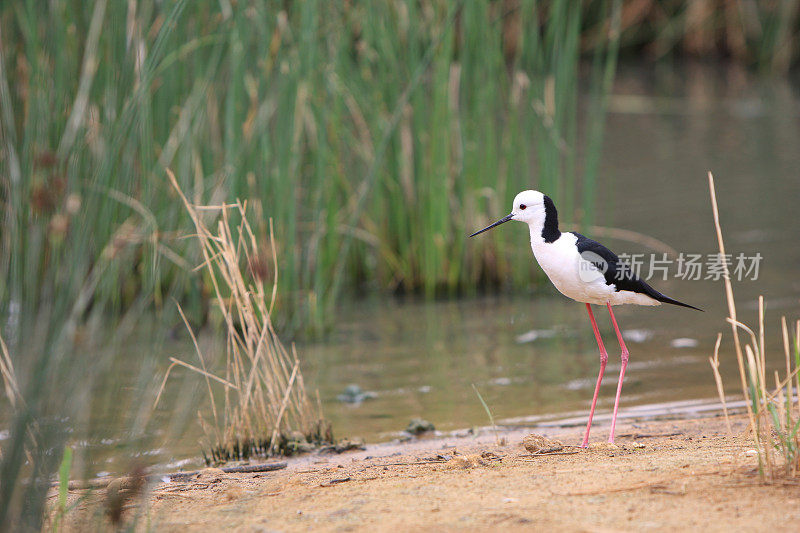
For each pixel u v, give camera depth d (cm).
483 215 1438
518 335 1232
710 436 788
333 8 1284
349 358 1152
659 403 952
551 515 520
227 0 1195
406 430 895
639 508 523
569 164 1434
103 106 1245
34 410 508
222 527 539
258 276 887
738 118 2692
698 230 1650
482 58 1376
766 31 3394
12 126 1199
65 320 534
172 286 1300
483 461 686
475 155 1407
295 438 870
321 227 1283
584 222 1439
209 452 838
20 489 523
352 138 1381
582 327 1260
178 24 1211
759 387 634
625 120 2728
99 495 643
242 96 1232
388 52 1346
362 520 531
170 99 1283
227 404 852
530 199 816
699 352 1123
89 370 563
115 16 1168
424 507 551
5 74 1218
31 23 1205
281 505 580
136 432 643
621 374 808
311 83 1241
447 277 1447
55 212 674
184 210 1261
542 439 756
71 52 1263
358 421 934
